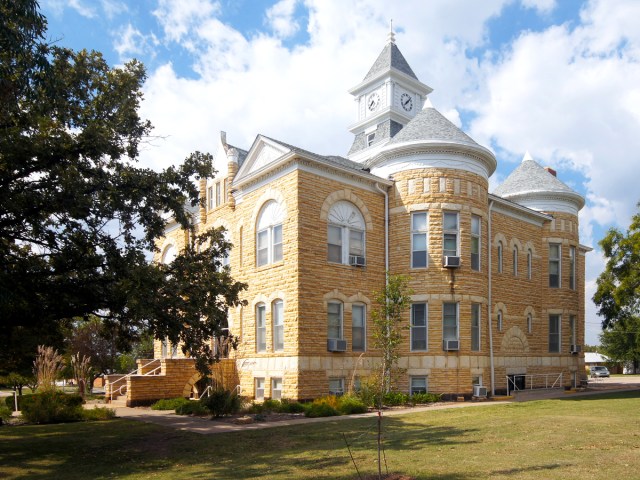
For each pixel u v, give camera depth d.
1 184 14.08
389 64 38.56
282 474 9.98
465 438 12.95
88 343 42.25
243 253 26.64
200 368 16.06
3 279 13.20
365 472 9.71
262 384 24.28
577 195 33.44
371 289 24.80
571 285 33.16
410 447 12.06
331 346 22.81
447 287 24.56
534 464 9.74
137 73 16.39
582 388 31.67
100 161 15.69
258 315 24.98
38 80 12.31
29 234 15.59
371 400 20.88
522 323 30.25
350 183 24.81
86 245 15.09
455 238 25.25
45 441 15.35
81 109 15.00
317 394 22.16
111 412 20.89
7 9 11.09
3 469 11.86
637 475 8.73
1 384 42.06
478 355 24.94
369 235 25.16
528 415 17.05
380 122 39.09
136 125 16.45
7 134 13.76
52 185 14.64
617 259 32.56
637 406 19.47
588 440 12.07
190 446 13.66
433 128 25.97
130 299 13.60
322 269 23.17
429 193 25.08
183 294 15.77
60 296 15.05
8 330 15.67
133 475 10.84
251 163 26.80
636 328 43.16
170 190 16.16
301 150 22.97
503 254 29.52
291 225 22.98
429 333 24.30
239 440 14.12
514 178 34.62
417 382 24.39
